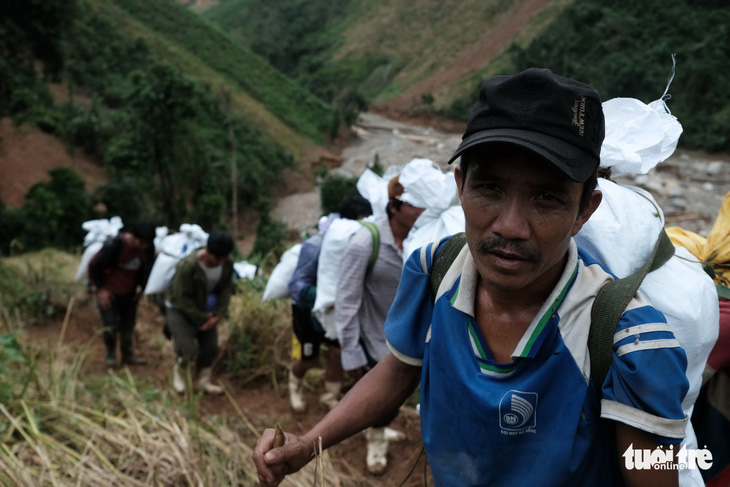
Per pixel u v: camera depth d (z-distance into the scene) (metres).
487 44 65.25
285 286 3.83
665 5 43.41
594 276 1.10
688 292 1.32
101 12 48.06
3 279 6.37
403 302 1.31
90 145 30.31
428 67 68.94
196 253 4.19
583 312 1.05
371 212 3.66
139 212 22.09
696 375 1.34
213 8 118.06
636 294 1.05
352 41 83.56
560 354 1.04
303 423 3.95
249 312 4.85
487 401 1.08
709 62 36.81
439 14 76.75
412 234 2.55
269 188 37.00
